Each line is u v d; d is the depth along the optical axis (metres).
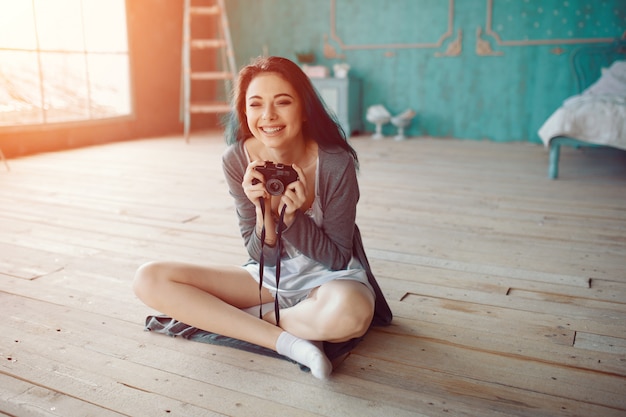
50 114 5.58
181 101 6.77
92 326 1.72
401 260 2.38
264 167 1.37
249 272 1.64
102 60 5.98
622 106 3.97
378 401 1.32
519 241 2.65
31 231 2.78
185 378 1.42
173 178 4.17
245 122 1.46
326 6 6.73
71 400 1.32
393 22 6.46
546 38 5.86
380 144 5.97
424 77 6.44
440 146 5.85
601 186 3.90
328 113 1.42
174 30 6.81
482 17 6.07
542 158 5.10
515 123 6.15
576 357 1.54
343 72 6.46
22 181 4.00
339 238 1.49
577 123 4.00
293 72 1.35
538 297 1.98
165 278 1.52
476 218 3.07
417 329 1.71
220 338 1.60
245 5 7.15
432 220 3.03
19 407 1.30
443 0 6.19
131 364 1.49
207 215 3.13
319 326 1.43
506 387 1.39
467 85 6.27
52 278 2.14
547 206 3.34
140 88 6.44
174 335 1.65
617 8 5.57
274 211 1.50
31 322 1.75
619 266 2.31
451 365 1.50
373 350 1.57
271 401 1.32
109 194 3.62
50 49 5.46
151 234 2.75
